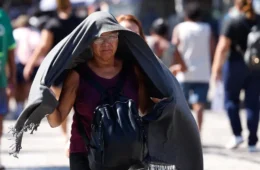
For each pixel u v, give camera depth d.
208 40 31.25
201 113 31.33
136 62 15.61
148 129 15.22
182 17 52.12
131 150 14.36
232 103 29.66
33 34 41.62
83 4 31.11
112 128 14.34
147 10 60.47
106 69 15.38
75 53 14.80
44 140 33.53
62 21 27.28
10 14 60.84
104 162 14.41
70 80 15.19
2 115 25.17
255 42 27.98
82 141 15.41
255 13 28.62
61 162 27.11
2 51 25.02
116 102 14.73
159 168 15.31
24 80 41.59
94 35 14.84
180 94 15.64
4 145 31.38
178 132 15.66
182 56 31.03
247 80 28.98
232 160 27.17
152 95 15.64
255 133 29.20
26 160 27.56
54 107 14.41
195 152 15.80
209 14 61.16
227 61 29.17
